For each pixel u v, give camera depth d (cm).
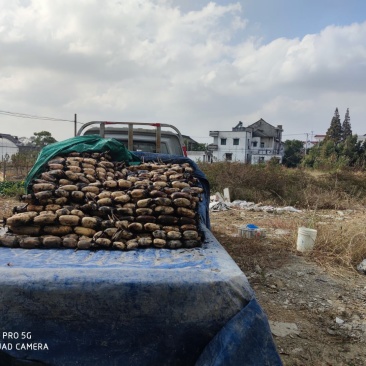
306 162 3650
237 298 184
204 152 4466
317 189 1298
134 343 182
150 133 564
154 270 188
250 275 426
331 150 3591
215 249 246
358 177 1460
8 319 176
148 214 257
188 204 260
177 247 246
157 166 355
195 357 186
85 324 179
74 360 180
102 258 216
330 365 254
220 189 1285
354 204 1189
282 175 1365
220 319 183
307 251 510
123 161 366
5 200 1080
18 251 227
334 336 293
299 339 287
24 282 175
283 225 732
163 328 182
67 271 182
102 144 358
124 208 256
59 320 178
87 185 277
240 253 506
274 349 179
